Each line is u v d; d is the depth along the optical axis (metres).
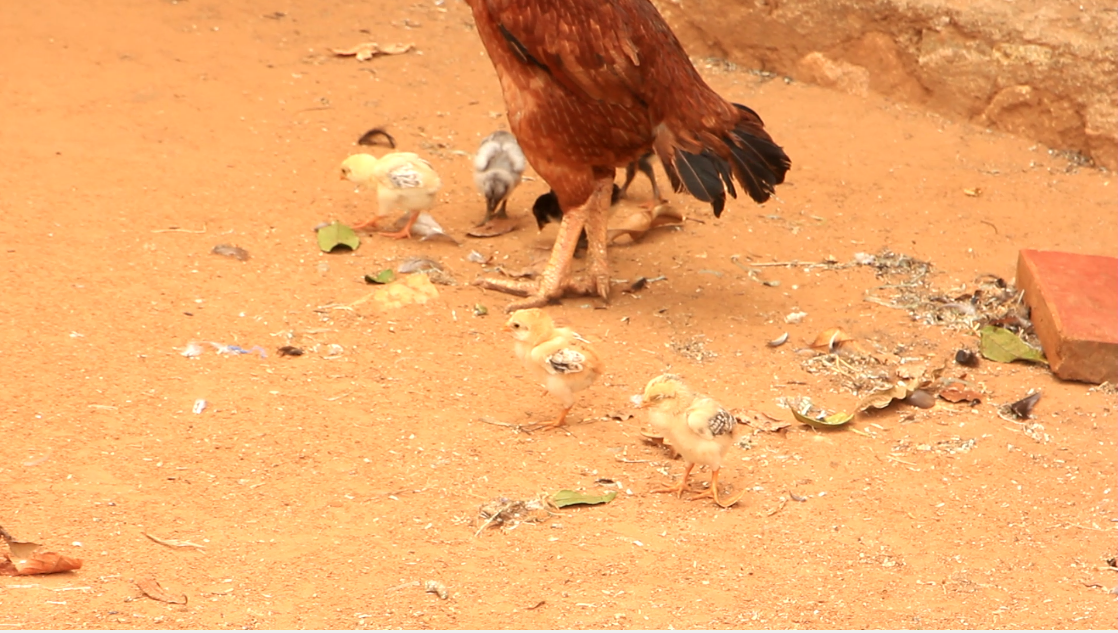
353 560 4.37
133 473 4.46
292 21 5.73
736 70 5.69
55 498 4.41
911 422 4.68
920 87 5.54
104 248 4.89
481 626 4.29
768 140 4.84
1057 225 5.16
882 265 5.03
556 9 4.73
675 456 4.58
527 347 4.57
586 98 4.77
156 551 4.36
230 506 4.43
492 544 4.41
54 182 5.04
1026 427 4.68
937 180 5.30
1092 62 5.34
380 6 5.84
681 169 4.77
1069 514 4.52
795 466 4.57
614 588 4.36
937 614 4.34
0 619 4.25
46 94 5.31
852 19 5.56
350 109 5.41
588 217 4.90
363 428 4.57
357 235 5.01
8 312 4.71
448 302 4.86
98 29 5.57
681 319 4.88
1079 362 4.77
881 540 4.46
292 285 4.86
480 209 5.15
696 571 4.39
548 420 4.63
